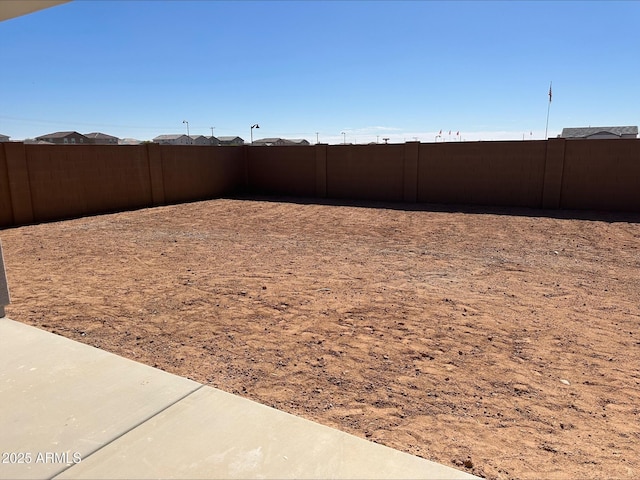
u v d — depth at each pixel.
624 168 14.50
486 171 16.70
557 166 15.35
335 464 2.54
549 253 9.54
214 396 3.28
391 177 18.69
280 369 4.34
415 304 6.24
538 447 3.18
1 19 4.42
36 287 7.06
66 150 15.20
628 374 4.29
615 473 2.89
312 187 20.95
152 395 3.28
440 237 11.35
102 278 7.58
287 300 6.39
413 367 4.41
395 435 3.30
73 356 3.95
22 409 3.07
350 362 4.51
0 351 4.05
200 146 20.45
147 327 5.38
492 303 6.30
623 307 6.17
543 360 4.58
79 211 15.71
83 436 2.77
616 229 11.92
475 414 3.61
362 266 8.45
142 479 2.39
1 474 2.42
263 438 2.78
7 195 13.62
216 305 6.19
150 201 18.25
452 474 2.48
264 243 10.70
